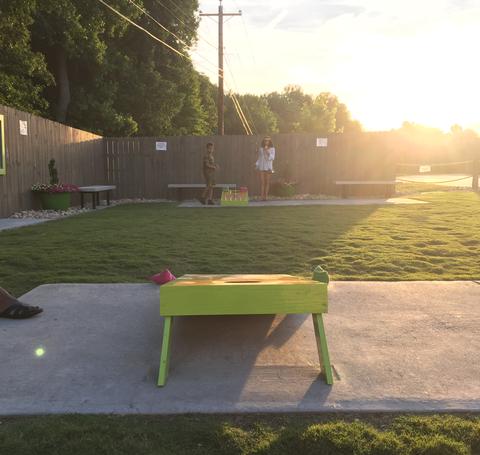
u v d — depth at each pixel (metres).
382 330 3.61
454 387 2.69
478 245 6.86
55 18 19.78
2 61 18.00
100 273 5.42
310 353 3.21
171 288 2.85
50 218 10.72
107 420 2.36
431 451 2.10
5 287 4.89
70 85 24.14
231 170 17.20
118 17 21.70
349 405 2.50
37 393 2.64
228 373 2.90
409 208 12.07
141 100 26.05
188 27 28.88
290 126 82.94
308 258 6.07
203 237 7.65
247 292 2.87
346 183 15.77
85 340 3.45
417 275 5.26
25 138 11.60
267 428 2.30
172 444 2.16
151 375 2.88
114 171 17.52
